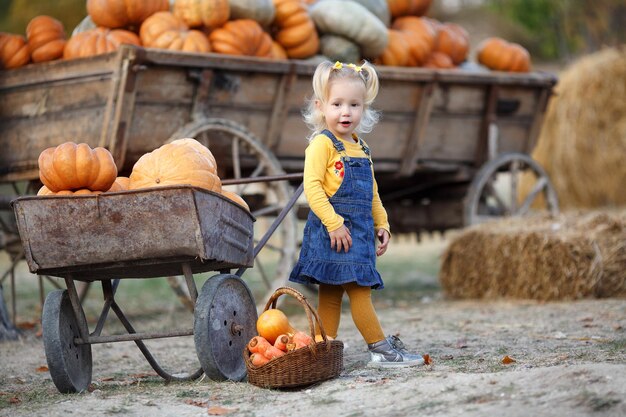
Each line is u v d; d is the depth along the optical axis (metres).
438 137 15.43
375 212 8.34
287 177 8.68
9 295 17.80
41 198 6.97
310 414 6.18
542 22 29.56
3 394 7.69
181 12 12.77
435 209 16.91
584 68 23.33
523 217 15.30
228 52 12.72
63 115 11.85
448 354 8.63
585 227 14.17
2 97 12.60
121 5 12.48
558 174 23.52
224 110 12.57
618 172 22.69
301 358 6.97
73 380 7.38
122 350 10.45
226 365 7.49
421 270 21.81
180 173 7.45
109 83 11.26
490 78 15.55
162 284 19.53
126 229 6.96
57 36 12.87
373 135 14.48
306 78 13.38
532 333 10.06
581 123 23.08
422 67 15.51
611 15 28.89
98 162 7.23
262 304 12.79
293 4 13.84
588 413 5.55
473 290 14.68
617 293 13.48
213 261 7.34
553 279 13.52
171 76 11.80
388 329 11.18
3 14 35.81
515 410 5.72
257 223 27.44
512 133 16.50
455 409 5.90
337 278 7.65
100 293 17.91
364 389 6.73
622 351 8.19
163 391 7.37
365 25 14.23
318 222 7.82
